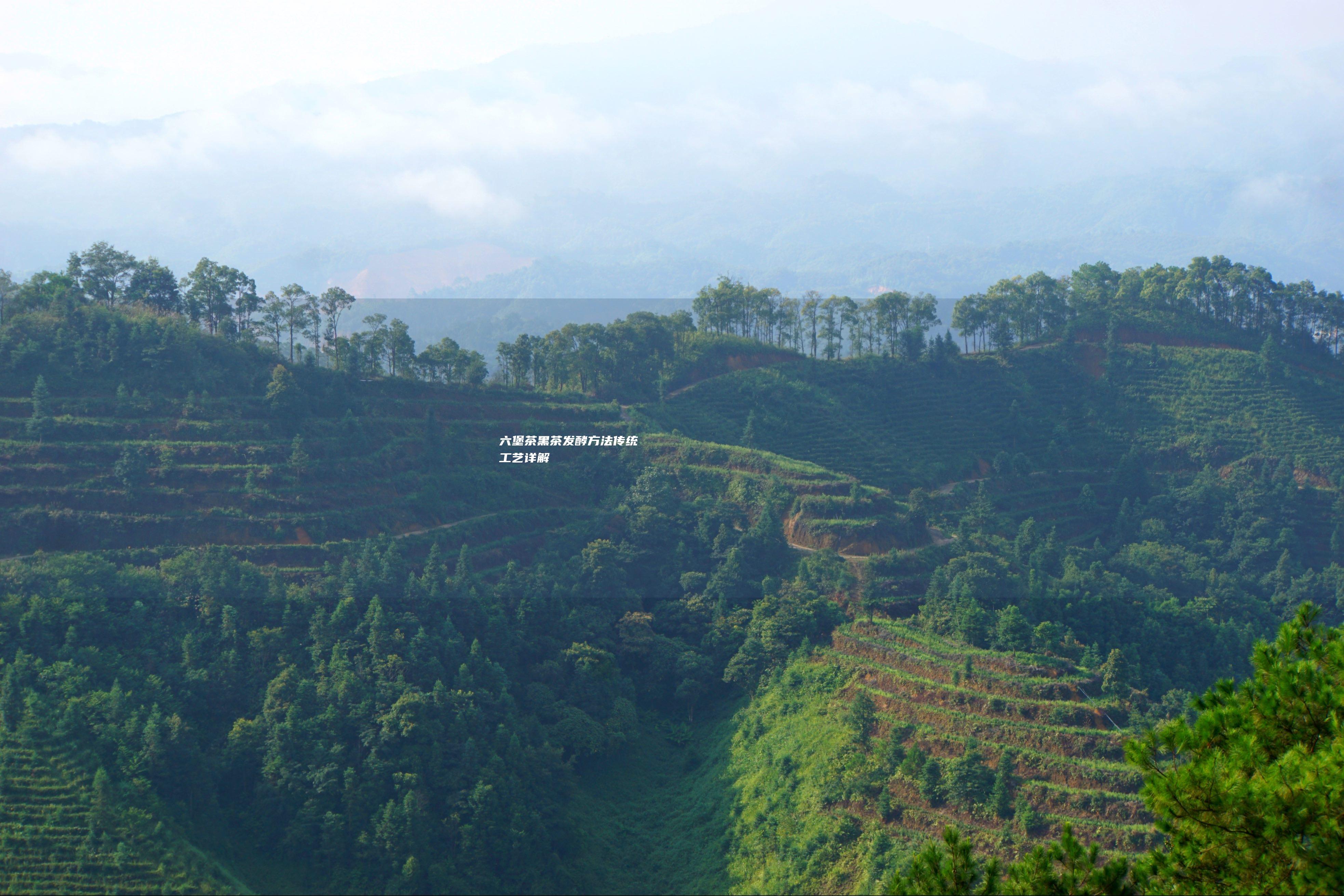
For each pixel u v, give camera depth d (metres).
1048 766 90.44
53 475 117.81
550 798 100.69
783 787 99.88
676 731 120.00
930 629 115.88
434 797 94.06
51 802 81.56
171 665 98.75
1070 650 108.12
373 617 105.25
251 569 111.31
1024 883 28.55
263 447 130.75
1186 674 123.06
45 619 96.69
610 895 95.75
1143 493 189.00
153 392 132.75
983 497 168.00
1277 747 30.83
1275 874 26.62
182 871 80.31
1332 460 186.88
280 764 91.62
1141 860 30.25
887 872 83.81
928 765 91.19
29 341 130.38
